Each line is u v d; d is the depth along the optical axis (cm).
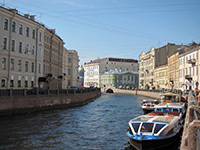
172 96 3991
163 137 1517
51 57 5081
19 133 1886
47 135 1888
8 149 1492
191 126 719
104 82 12925
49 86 4856
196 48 4625
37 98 3072
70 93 4119
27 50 3769
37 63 4153
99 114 3195
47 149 1548
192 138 714
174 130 1719
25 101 2828
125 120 2738
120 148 1630
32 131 1977
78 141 1775
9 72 3356
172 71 6550
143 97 7456
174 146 1662
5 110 2508
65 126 2270
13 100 2627
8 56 3347
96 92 7425
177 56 6038
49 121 2455
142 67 10119
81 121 2589
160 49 8162
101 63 13375
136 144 1505
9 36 3369
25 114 2770
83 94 4725
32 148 1545
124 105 4609
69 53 7531
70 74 7425
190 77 4909
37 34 4147
